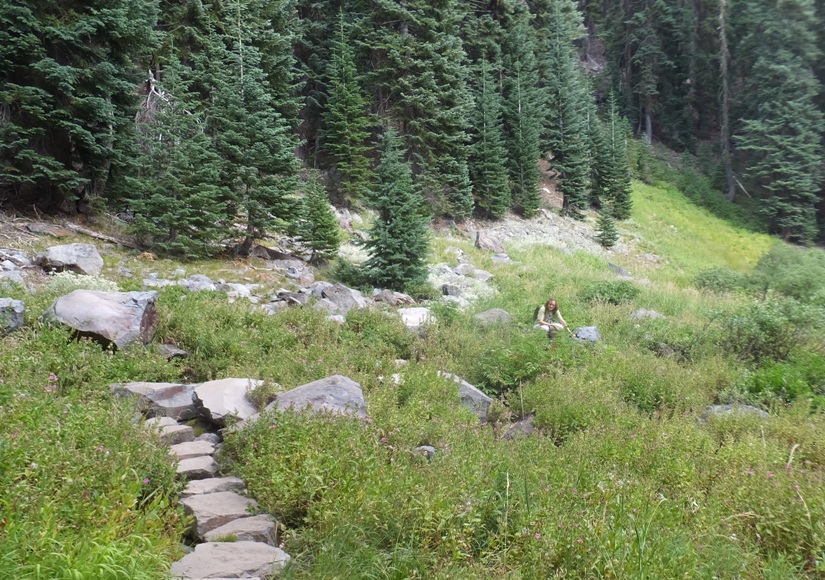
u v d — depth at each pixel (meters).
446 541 3.79
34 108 11.23
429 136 22.81
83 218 13.16
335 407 5.98
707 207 36.19
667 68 42.97
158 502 3.97
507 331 11.63
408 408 6.64
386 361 8.88
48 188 12.62
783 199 33.53
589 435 6.11
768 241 32.72
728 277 21.14
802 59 34.88
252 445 4.97
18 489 3.34
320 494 4.23
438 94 22.92
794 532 4.15
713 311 14.09
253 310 10.18
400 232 15.09
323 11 24.97
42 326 7.41
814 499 4.33
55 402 5.09
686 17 42.34
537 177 28.11
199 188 13.07
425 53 22.98
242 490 4.58
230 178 14.14
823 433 6.06
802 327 10.24
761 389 8.36
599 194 32.25
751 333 10.15
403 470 4.52
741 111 39.16
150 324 8.41
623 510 4.16
